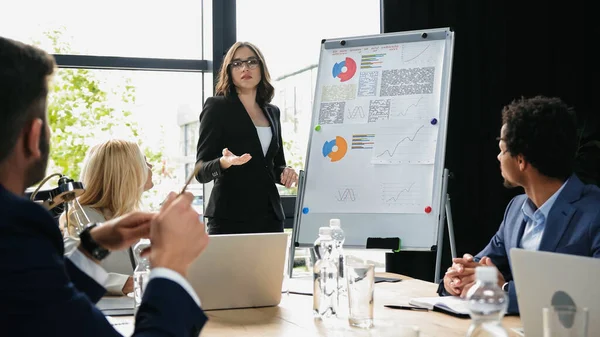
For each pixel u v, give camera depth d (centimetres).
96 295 128
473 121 441
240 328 175
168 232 107
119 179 256
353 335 161
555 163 195
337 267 208
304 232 350
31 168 103
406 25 432
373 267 174
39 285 92
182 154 417
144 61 404
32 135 100
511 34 446
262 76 347
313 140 363
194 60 414
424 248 329
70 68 396
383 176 346
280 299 207
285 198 429
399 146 347
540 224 207
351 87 365
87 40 398
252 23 420
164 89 414
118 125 406
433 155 340
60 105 395
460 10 439
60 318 93
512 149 199
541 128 195
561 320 112
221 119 336
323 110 366
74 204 212
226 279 198
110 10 401
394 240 333
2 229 92
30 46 103
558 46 452
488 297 115
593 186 201
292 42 429
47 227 97
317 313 188
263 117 349
